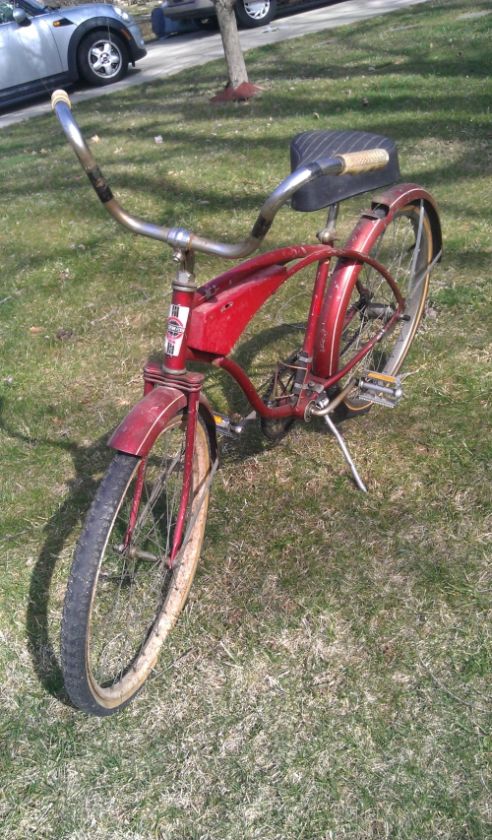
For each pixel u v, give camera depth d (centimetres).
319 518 289
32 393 382
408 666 233
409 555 268
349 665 236
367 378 310
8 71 1060
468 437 316
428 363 364
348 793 205
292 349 388
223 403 356
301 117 746
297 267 251
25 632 258
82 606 192
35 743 225
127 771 216
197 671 240
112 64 1105
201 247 198
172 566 232
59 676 243
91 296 469
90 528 193
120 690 225
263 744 219
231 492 305
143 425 200
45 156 784
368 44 998
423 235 337
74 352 413
